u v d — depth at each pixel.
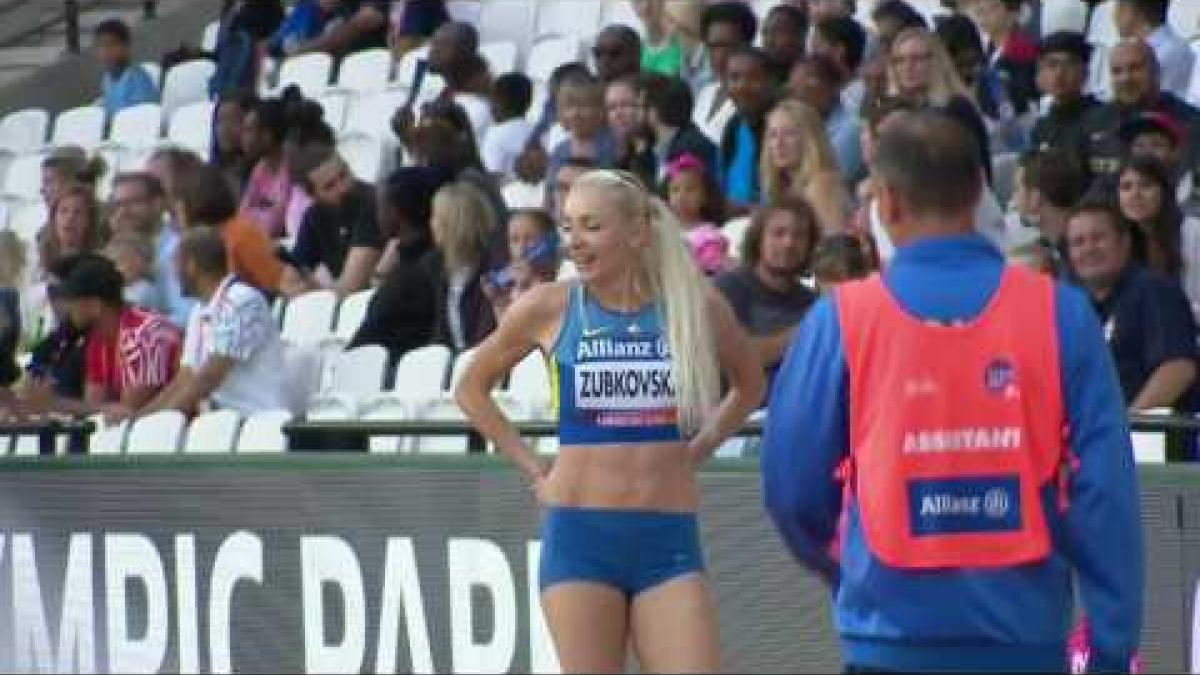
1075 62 45.72
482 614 31.36
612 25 59.03
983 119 45.94
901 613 20.16
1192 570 29.00
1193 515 29.00
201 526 33.03
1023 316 20.20
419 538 31.75
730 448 34.44
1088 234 35.62
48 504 34.03
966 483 20.14
